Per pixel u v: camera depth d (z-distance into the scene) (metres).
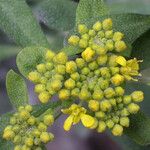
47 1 0.15
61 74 0.12
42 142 0.12
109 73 0.12
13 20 0.14
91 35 0.12
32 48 0.13
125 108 0.12
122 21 0.13
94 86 0.12
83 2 0.13
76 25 0.13
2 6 0.14
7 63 0.22
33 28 0.14
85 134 0.23
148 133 0.13
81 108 0.12
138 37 0.13
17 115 0.12
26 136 0.12
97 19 0.13
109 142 0.25
